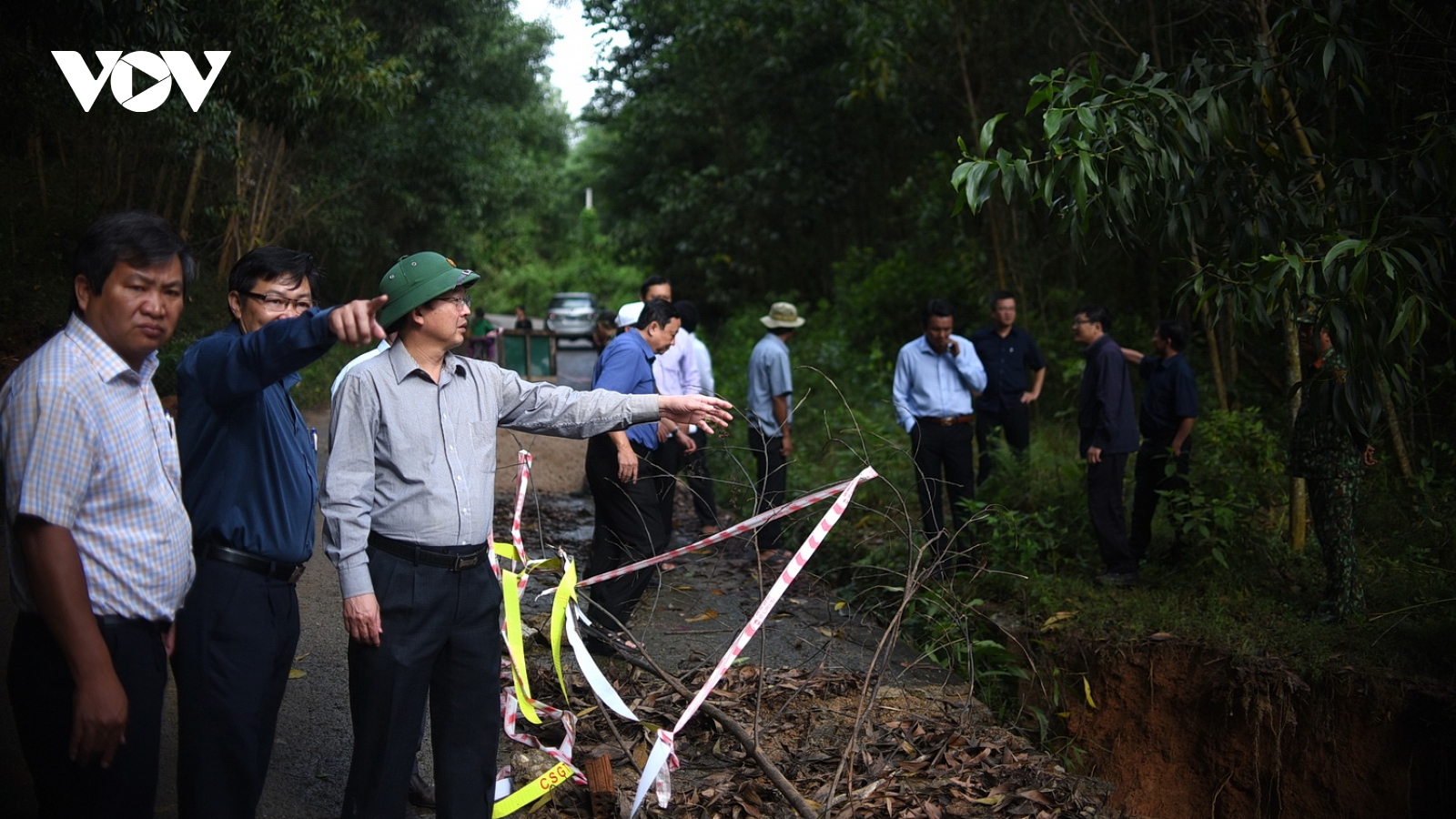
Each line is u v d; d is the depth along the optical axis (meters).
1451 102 6.60
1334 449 5.41
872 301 14.78
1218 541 6.13
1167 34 9.43
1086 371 6.55
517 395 3.04
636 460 4.61
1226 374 9.16
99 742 1.98
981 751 3.97
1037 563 6.77
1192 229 4.96
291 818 3.15
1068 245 11.94
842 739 4.01
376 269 20.72
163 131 11.23
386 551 2.74
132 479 2.10
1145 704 5.48
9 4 7.10
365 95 12.51
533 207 29.27
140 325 2.08
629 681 4.36
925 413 6.62
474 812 2.89
